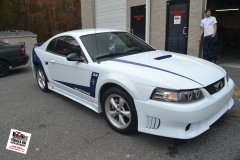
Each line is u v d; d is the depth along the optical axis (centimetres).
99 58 438
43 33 2238
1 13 1994
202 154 332
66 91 520
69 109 509
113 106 398
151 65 382
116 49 464
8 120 471
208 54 829
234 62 865
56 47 547
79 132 410
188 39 936
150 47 508
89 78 433
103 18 1388
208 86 345
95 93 426
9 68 859
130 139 378
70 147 367
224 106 386
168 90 326
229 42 1349
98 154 346
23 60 885
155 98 335
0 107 544
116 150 353
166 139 371
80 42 466
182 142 361
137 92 350
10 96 618
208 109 333
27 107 533
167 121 328
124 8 1230
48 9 2228
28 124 450
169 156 332
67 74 495
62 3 2278
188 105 320
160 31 1050
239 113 440
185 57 438
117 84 375
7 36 1288
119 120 393
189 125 327
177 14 963
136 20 1170
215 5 1352
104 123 438
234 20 1415
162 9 1021
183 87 325
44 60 575
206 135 375
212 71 380
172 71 360
